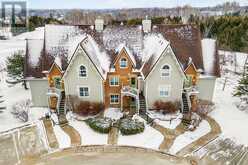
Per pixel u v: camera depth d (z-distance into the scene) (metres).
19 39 111.38
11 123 38.16
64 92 40.59
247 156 30.42
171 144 32.81
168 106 39.25
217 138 33.97
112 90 40.53
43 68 39.47
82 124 37.22
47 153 31.31
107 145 32.72
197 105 39.62
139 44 41.09
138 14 167.75
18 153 31.33
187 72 39.84
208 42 42.88
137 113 39.50
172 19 100.31
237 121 38.09
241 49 89.38
